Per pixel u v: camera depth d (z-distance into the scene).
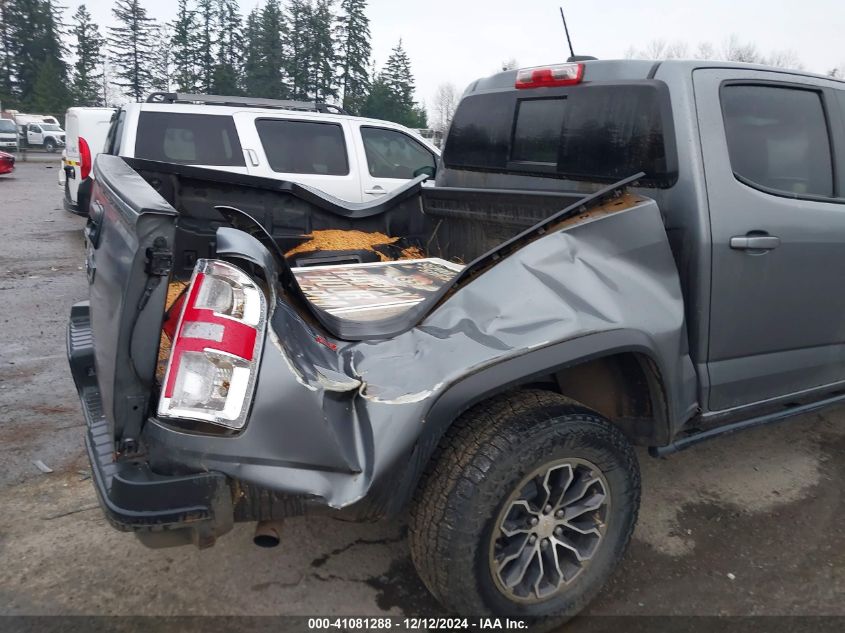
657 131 3.03
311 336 2.36
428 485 2.37
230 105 8.08
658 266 2.77
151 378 2.10
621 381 2.88
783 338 3.37
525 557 2.54
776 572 3.09
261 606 2.80
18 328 6.33
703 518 3.49
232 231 2.32
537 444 2.37
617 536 2.73
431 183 4.64
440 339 2.40
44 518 3.34
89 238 2.72
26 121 43.72
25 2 70.25
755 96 3.27
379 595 2.89
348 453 2.19
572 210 2.62
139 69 72.38
